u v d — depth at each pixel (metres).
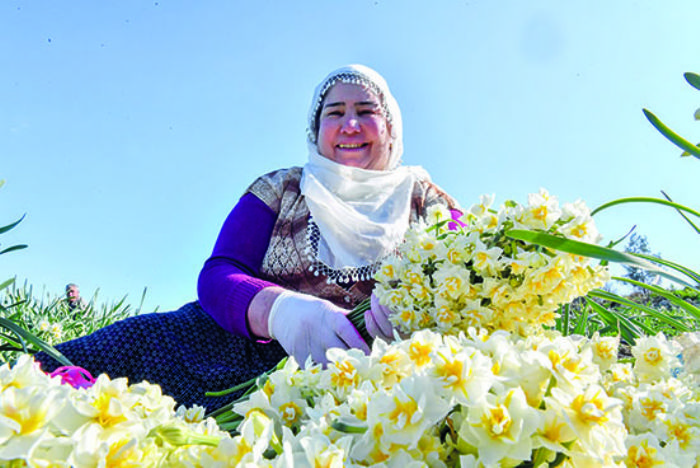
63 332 3.14
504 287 0.86
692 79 0.82
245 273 1.48
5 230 1.17
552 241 0.81
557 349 0.47
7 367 0.44
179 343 1.38
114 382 0.43
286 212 1.60
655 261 1.09
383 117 1.81
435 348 0.51
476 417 0.42
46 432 0.37
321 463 0.39
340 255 1.52
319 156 1.73
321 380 0.57
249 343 1.43
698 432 0.64
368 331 1.01
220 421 0.71
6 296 2.93
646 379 0.83
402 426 0.41
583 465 0.41
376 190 1.69
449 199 1.75
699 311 1.07
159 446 0.42
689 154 0.87
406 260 0.96
